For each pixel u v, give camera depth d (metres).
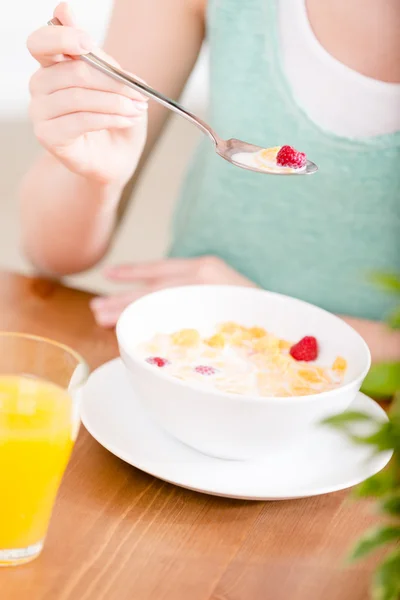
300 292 1.09
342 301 1.08
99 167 0.88
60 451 0.62
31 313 0.89
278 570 0.66
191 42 1.08
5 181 2.48
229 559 0.66
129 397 0.77
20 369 0.66
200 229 1.10
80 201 1.00
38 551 0.64
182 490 0.71
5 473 0.61
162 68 1.07
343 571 0.66
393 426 0.55
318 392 0.75
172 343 0.79
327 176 1.05
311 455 0.74
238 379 0.75
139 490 0.70
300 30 1.02
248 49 1.05
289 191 1.06
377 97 1.02
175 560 0.65
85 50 0.77
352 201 1.05
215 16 1.05
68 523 0.67
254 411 0.68
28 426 0.61
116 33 1.07
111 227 1.06
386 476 0.56
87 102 0.80
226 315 0.83
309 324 0.81
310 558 0.67
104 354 0.85
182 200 1.16
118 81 0.79
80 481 0.70
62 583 0.63
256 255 1.09
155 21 1.06
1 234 2.16
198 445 0.71
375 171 1.04
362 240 1.06
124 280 1.01
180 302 0.81
